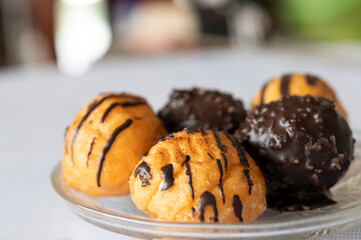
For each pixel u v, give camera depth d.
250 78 0.54
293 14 0.92
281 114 0.25
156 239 0.22
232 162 0.23
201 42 0.98
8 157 0.35
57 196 0.28
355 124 0.37
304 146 0.24
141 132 0.26
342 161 0.24
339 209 0.22
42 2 1.19
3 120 0.44
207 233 0.21
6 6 1.19
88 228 0.25
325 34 0.86
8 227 0.25
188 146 0.23
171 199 0.22
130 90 0.52
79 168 0.25
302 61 0.64
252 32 0.93
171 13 1.24
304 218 0.21
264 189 0.23
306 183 0.24
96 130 0.26
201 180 0.22
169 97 0.30
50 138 0.38
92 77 0.61
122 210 0.24
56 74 0.66
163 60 0.74
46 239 0.24
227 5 0.97
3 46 1.19
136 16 1.29
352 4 0.84
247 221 0.22
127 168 0.25
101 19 1.35
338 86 0.49
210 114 0.28
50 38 1.22
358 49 0.72
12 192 0.29
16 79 0.64
